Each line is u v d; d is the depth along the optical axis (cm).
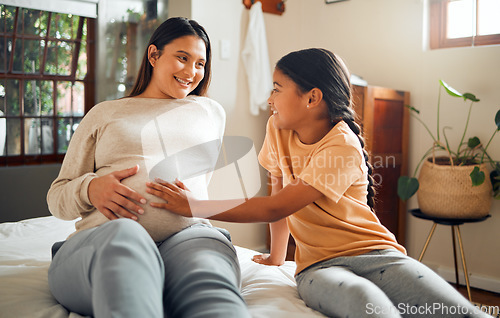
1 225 178
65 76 287
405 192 248
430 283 102
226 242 113
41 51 277
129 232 84
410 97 283
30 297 105
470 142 249
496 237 250
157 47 127
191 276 92
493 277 251
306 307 108
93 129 119
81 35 289
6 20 264
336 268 110
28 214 257
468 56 259
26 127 275
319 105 124
